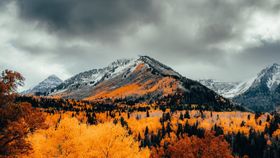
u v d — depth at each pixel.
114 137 25.25
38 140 23.92
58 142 24.09
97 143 24.77
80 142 24.33
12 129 17.19
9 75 17.97
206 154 26.84
